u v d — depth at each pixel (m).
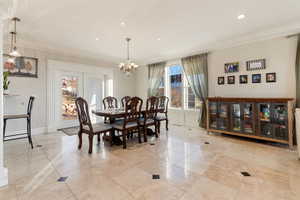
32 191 1.80
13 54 3.21
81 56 5.29
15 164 2.49
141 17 2.85
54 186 1.90
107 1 2.35
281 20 3.04
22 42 4.02
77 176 2.13
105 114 3.21
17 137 4.02
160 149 3.17
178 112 5.58
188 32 3.57
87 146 3.37
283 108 3.17
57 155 2.86
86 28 3.31
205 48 4.62
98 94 5.93
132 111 3.34
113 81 6.21
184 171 2.27
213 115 4.25
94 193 1.77
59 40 4.02
